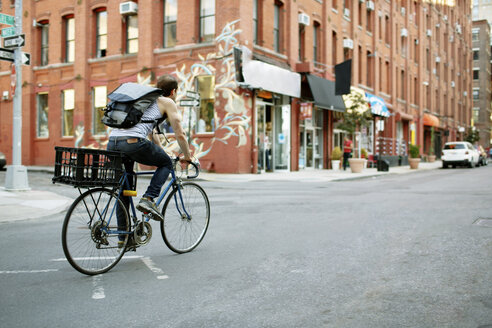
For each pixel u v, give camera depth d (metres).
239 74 17.62
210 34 18.75
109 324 3.04
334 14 25.16
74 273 4.30
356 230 6.18
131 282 4.00
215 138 18.23
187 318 3.13
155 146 4.60
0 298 3.58
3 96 24.70
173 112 4.54
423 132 42.69
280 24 20.83
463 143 28.48
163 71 19.64
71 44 22.88
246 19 18.06
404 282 3.88
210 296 3.60
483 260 4.51
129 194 4.48
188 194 5.18
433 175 19.81
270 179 15.79
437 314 3.16
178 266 4.52
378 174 19.89
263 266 4.46
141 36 20.12
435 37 45.22
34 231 6.43
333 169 22.59
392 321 3.05
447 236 5.65
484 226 6.27
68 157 4.12
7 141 24.72
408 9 36.88
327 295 3.58
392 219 7.00
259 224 6.76
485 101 70.69
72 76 22.53
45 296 3.63
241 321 3.07
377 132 31.39
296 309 3.29
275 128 20.94
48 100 23.42
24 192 10.99
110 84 21.34
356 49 27.80
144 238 4.90
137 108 4.33
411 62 37.94
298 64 21.28
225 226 6.62
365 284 3.84
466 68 59.22
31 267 4.51
